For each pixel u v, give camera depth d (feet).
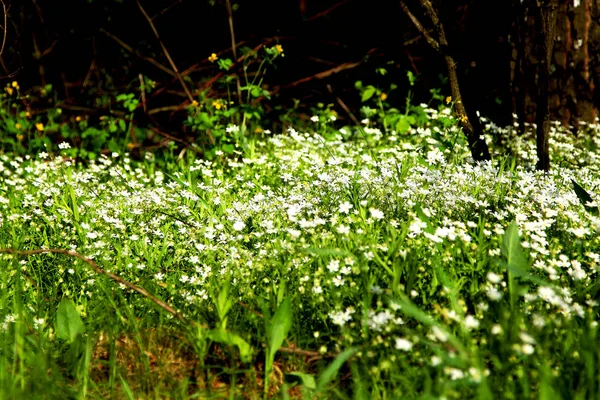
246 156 12.69
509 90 14.62
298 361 7.68
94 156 14.35
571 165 11.71
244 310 8.01
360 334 7.70
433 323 7.22
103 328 7.96
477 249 8.31
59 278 8.73
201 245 8.77
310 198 9.48
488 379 7.06
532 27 13.98
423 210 8.87
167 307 7.80
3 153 14.61
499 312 7.38
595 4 13.44
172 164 13.14
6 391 7.14
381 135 13.92
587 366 6.93
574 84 13.79
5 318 8.05
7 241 9.44
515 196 9.67
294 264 8.21
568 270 8.05
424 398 6.71
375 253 7.90
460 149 11.65
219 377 7.73
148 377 7.60
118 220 9.43
